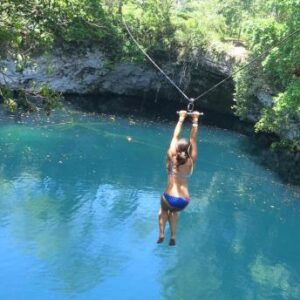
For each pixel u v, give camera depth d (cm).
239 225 1938
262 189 2269
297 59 2336
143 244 1719
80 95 3256
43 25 1134
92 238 1711
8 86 1160
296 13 2306
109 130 2850
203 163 2536
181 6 3756
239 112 2880
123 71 3231
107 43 3078
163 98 3400
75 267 1534
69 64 3073
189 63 3134
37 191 2017
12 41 1059
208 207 2067
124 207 1980
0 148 2388
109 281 1484
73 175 2216
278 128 2622
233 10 3231
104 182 2189
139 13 3125
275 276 1616
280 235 1884
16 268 1491
